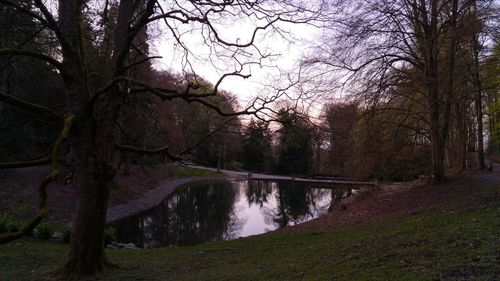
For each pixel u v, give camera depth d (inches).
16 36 402.6
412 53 842.2
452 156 1610.5
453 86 952.9
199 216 1243.8
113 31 437.4
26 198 896.9
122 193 1289.4
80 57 368.2
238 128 474.0
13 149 885.2
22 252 488.7
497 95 1344.7
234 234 981.8
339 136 629.9
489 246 273.7
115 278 365.7
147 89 381.4
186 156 532.1
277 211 1358.3
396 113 852.6
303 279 297.7
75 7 367.6
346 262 324.8
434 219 477.1
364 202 951.6
